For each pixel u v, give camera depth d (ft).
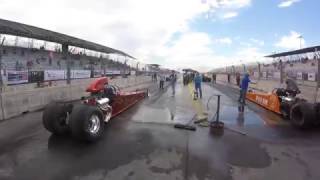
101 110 25.04
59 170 16.26
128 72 125.39
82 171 16.12
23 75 46.80
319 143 22.34
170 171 16.17
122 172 15.99
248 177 15.51
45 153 19.17
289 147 21.25
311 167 17.11
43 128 26.25
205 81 157.28
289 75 59.36
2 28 45.91
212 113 36.24
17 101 32.81
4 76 42.42
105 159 18.06
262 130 26.71
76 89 49.39
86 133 20.95
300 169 16.76
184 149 20.27
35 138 22.88
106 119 27.89
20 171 16.11
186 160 18.02
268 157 18.86
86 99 25.98
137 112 35.88
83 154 18.98
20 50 97.50
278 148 20.95
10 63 84.48
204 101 49.32
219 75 178.81
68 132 24.11
